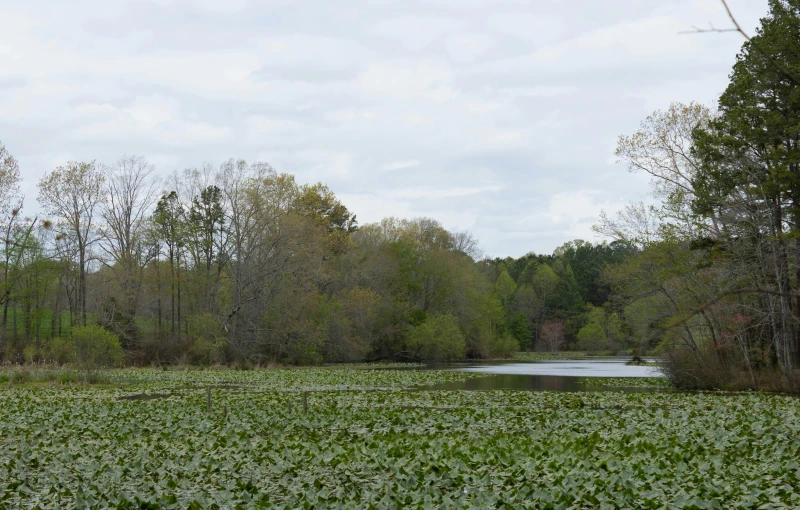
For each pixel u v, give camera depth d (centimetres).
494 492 1071
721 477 1147
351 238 7825
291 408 2088
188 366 4947
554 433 1644
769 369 3144
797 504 986
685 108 3603
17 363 4241
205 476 1228
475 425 1792
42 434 1727
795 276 3038
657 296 3475
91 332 4344
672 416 1920
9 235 4728
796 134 2831
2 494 1117
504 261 13400
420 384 3538
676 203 3347
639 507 979
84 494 1089
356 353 6397
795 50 2595
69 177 5294
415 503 1018
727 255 3059
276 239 5434
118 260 5666
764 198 2912
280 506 1012
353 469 1242
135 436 1692
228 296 5756
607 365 6278
